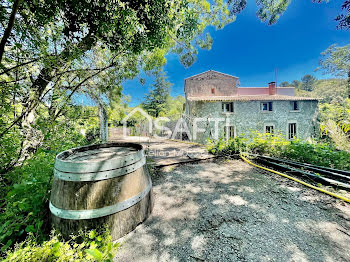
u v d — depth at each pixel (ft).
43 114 7.67
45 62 5.75
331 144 12.88
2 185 4.89
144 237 4.54
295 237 4.38
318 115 38.11
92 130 18.90
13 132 5.99
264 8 18.49
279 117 37.22
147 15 7.09
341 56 36.40
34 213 4.23
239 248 4.09
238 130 36.27
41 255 3.07
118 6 6.16
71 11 5.78
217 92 49.75
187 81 49.65
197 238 4.49
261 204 6.10
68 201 4.13
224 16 18.25
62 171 4.29
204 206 6.13
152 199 6.05
